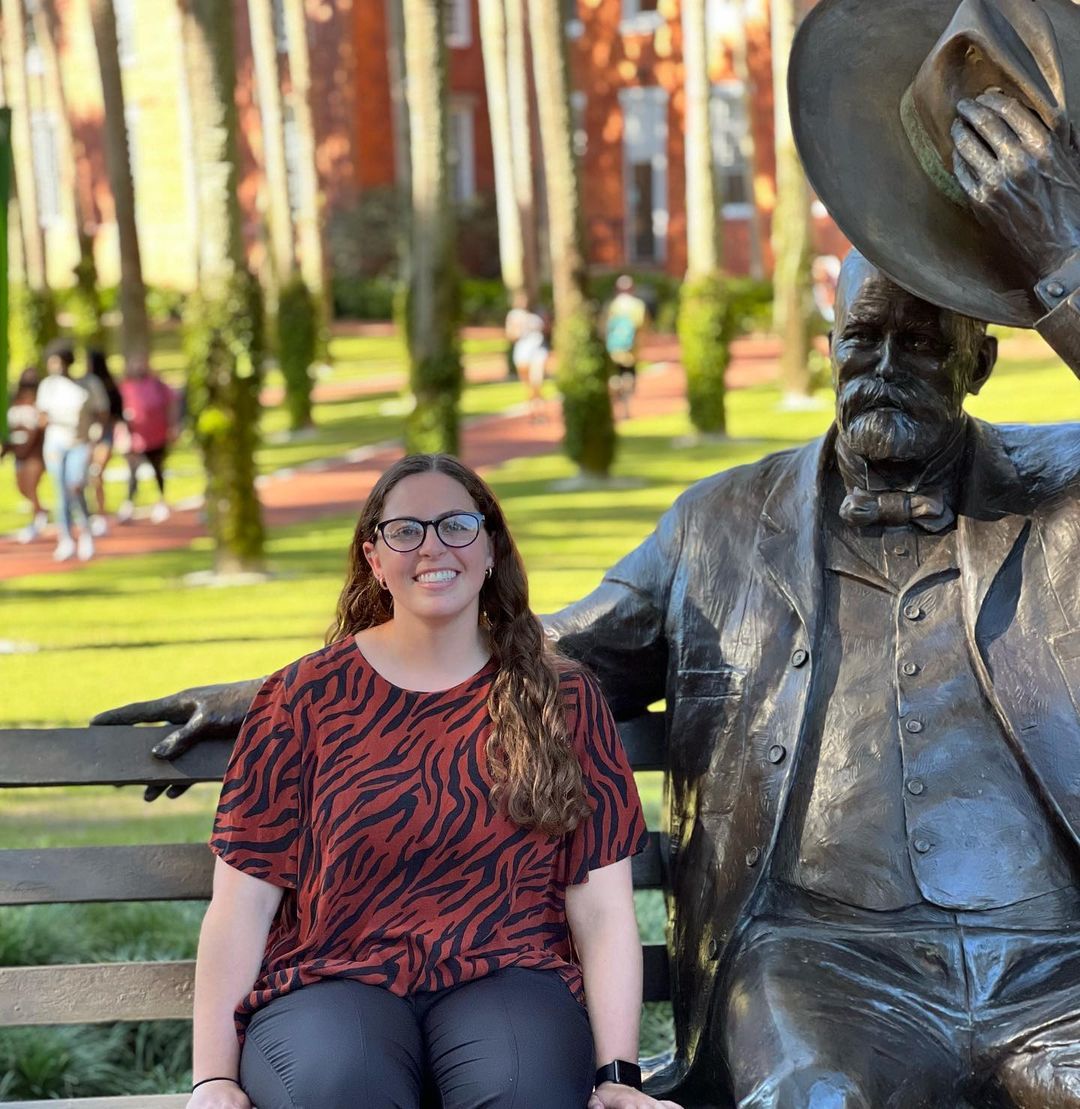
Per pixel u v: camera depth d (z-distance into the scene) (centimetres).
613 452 1834
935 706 295
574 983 283
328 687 291
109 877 322
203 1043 277
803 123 294
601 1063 279
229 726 320
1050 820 288
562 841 289
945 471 308
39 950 484
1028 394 2011
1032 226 276
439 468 293
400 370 3309
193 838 624
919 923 287
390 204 4338
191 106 1348
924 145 295
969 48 283
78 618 1195
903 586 303
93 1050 443
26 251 3034
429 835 279
